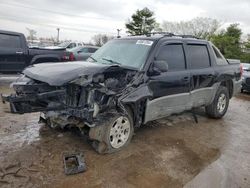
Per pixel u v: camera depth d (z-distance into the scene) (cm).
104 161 355
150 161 365
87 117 342
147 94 396
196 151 411
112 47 488
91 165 342
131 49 452
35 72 374
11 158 345
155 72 411
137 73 397
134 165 350
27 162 337
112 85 378
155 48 431
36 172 315
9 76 945
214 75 546
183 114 625
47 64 408
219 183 320
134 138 445
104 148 374
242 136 500
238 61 666
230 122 593
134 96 381
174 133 486
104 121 364
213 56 562
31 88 350
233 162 381
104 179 312
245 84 1049
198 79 502
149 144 424
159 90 423
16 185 287
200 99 525
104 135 366
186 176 332
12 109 336
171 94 448
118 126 381
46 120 451
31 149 375
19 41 858
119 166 345
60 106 355
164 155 387
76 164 342
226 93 605
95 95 356
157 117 441
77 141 412
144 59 416
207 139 468
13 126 462
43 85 354
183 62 480
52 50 920
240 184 322
